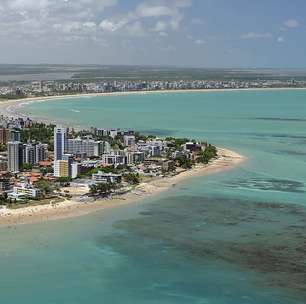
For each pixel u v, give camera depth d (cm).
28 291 15800
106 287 16112
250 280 16475
